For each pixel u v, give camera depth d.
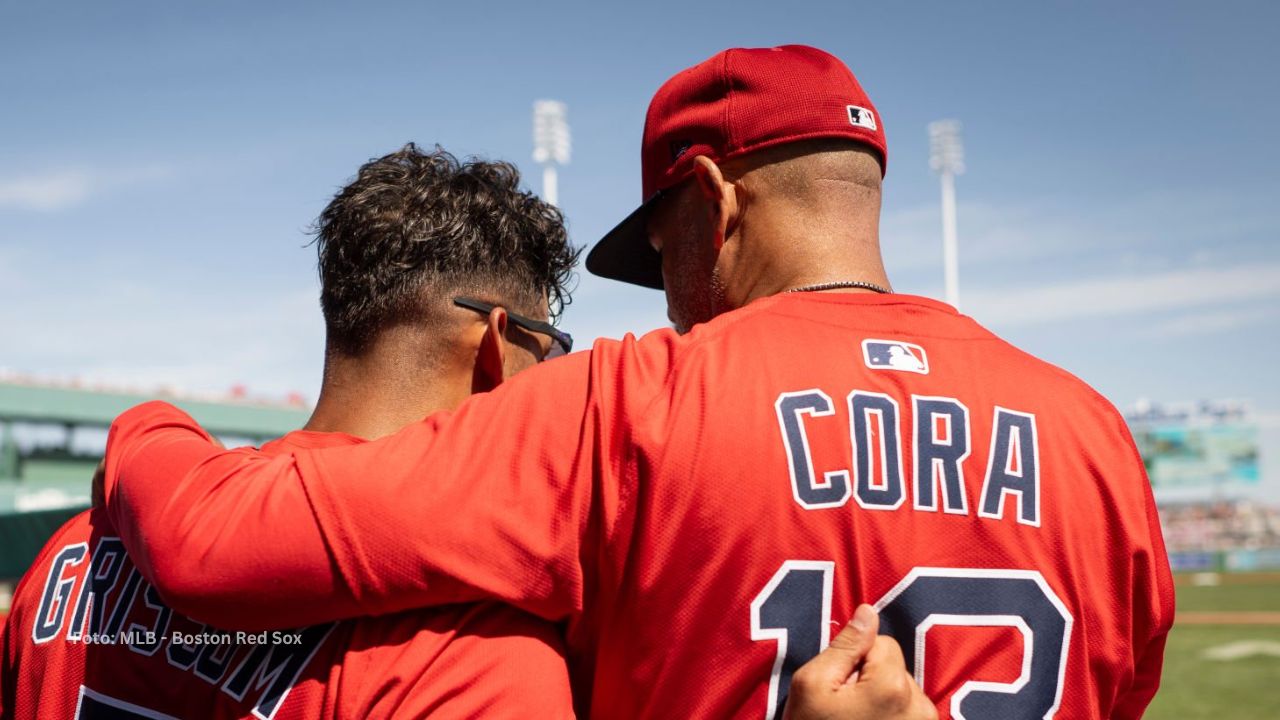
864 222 1.32
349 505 1.06
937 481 1.08
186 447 1.19
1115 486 1.15
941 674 1.04
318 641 1.11
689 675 1.05
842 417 1.09
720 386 1.09
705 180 1.35
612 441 1.09
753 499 1.05
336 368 1.36
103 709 1.16
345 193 1.39
